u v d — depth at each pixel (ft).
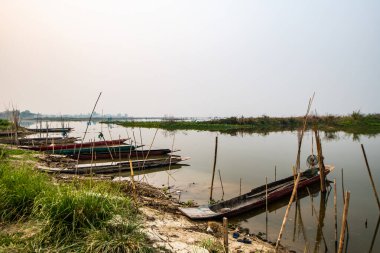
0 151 45.37
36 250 16.10
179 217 32.58
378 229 33.55
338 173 65.00
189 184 54.65
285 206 42.47
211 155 91.30
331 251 28.07
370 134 169.27
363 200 44.86
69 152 82.64
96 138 147.23
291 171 67.51
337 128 206.69
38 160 57.77
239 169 69.46
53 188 22.20
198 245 22.49
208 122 256.32
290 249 28.02
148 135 168.25
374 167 71.67
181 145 118.42
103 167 59.88
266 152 97.91
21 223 18.99
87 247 17.01
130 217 21.88
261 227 34.14
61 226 18.48
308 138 147.84
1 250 15.56
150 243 20.33
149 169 68.28
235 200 39.60
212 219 33.58
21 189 21.30
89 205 20.03
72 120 487.61
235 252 24.03
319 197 47.03
